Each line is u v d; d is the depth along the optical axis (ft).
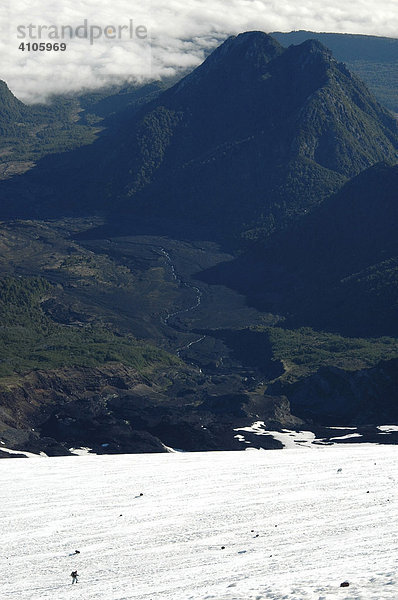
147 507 361.10
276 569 243.19
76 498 382.83
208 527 322.34
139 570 265.75
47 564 283.59
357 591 190.29
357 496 360.69
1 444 585.63
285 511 341.41
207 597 209.97
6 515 355.97
